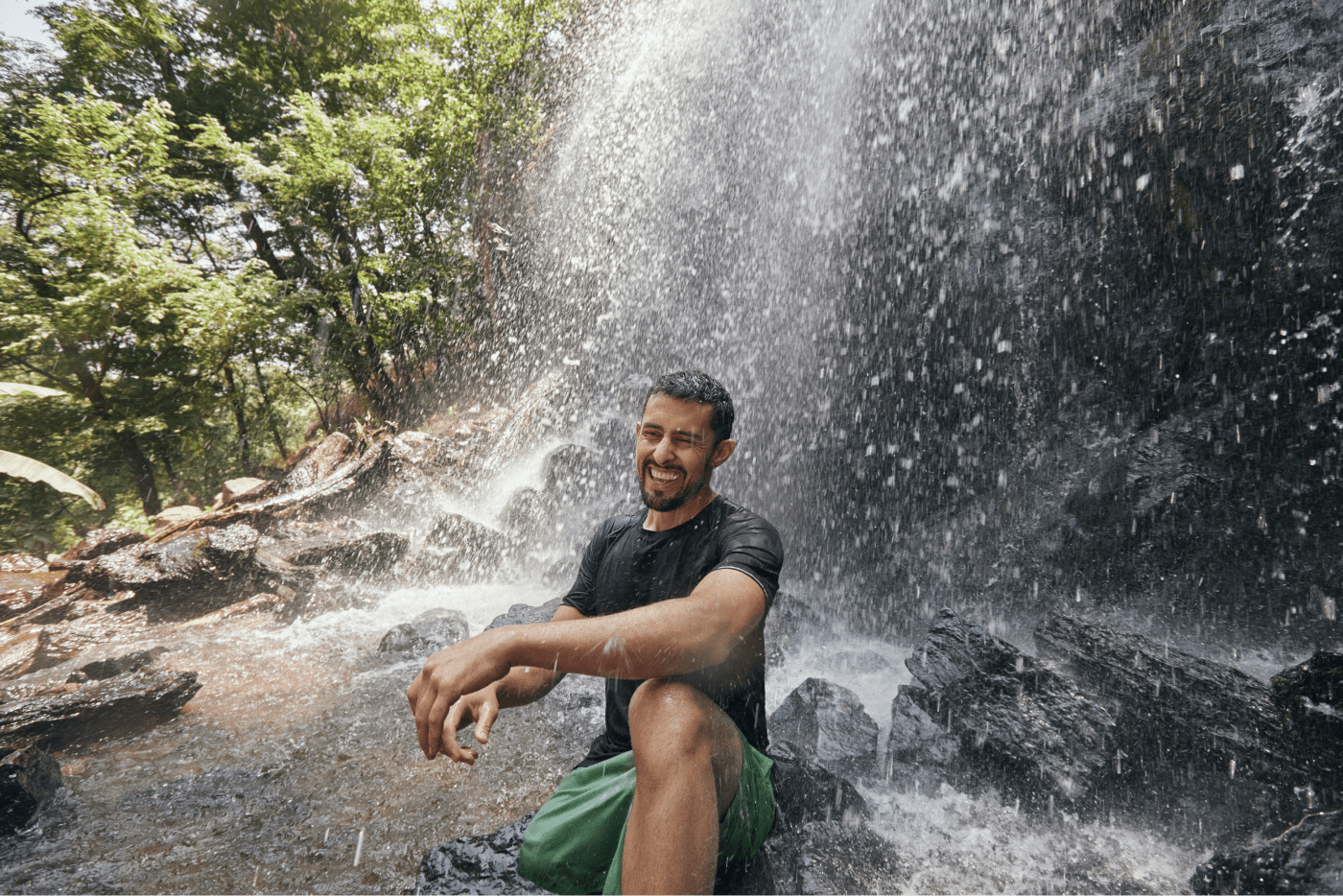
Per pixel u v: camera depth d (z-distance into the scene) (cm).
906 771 247
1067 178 597
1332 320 440
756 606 129
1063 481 531
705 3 1145
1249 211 476
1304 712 217
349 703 341
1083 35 615
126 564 543
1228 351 491
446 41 1543
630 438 851
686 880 116
